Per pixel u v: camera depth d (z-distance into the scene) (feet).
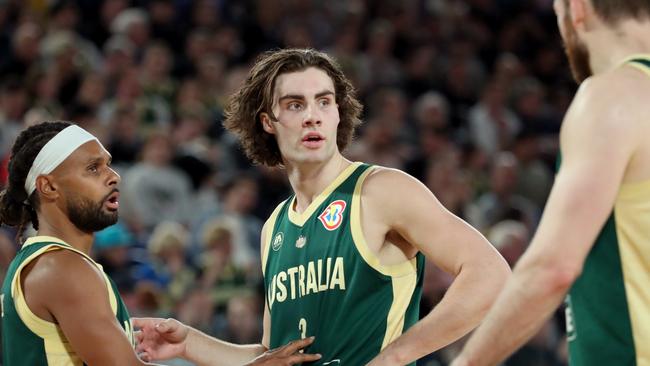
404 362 32.12
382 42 126.72
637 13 25.84
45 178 36.96
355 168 36.24
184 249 84.53
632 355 25.29
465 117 121.39
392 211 34.24
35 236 37.22
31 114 92.84
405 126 114.52
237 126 38.68
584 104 24.93
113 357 34.60
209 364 39.55
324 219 35.50
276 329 36.17
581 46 26.76
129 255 76.28
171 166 93.76
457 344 71.56
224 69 115.34
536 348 77.46
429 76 125.59
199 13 119.75
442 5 138.92
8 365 36.60
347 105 38.01
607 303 25.58
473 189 106.22
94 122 93.50
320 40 125.80
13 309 35.88
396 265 34.83
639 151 24.64
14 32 108.06
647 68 25.18
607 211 23.94
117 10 115.14
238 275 79.66
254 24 121.80
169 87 106.52
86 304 34.86
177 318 70.38
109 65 104.32
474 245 33.22
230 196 90.63
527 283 23.75
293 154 35.91
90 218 37.14
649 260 25.12
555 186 24.50
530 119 125.08
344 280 34.45
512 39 139.44
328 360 34.32
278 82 36.22
